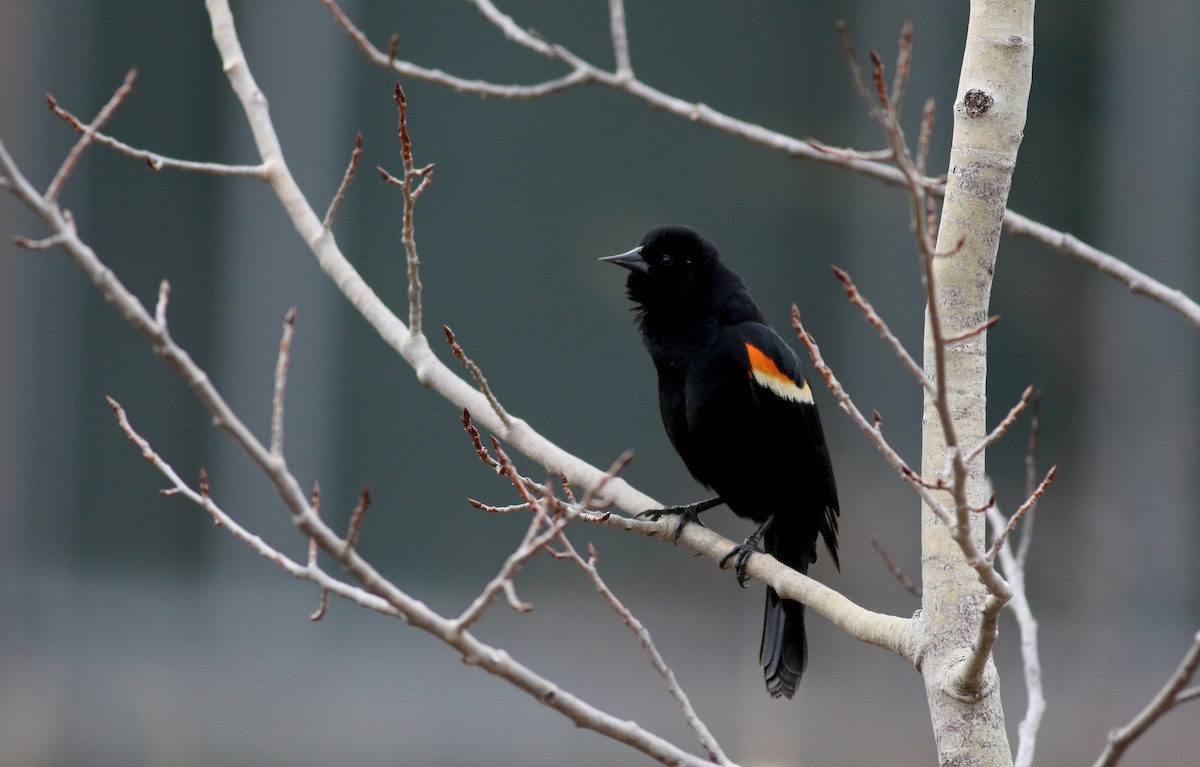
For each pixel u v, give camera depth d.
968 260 4.04
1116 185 19.88
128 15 17.52
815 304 19.33
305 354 17.45
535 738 12.27
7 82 16.69
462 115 18.27
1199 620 17.05
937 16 19.30
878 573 13.58
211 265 17.55
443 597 16.95
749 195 19.22
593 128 18.78
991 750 3.75
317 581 3.59
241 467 16.97
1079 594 15.78
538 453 5.08
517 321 18.44
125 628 15.14
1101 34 20.00
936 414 4.02
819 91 19.55
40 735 11.45
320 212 17.67
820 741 11.55
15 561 16.55
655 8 19.03
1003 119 4.06
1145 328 19.00
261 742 11.60
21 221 16.84
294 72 17.59
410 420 17.70
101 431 17.22
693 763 3.33
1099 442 18.75
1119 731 3.07
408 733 12.12
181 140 17.62
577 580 16.02
